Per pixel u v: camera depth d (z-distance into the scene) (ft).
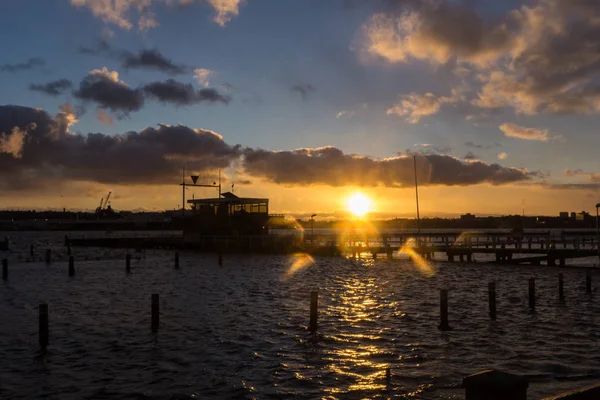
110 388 47.21
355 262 191.42
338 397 44.32
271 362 54.95
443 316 71.00
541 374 50.49
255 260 203.00
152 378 49.93
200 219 256.11
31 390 46.80
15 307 91.50
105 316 81.61
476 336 66.54
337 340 64.44
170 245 280.31
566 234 300.81
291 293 107.65
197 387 47.24
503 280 130.41
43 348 61.41
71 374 51.42
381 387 46.75
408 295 103.50
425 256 203.00
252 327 72.38
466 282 126.21
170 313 84.07
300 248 217.97
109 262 202.08
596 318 78.64
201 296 104.17
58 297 104.01
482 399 16.43
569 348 60.34
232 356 57.41
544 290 111.04
